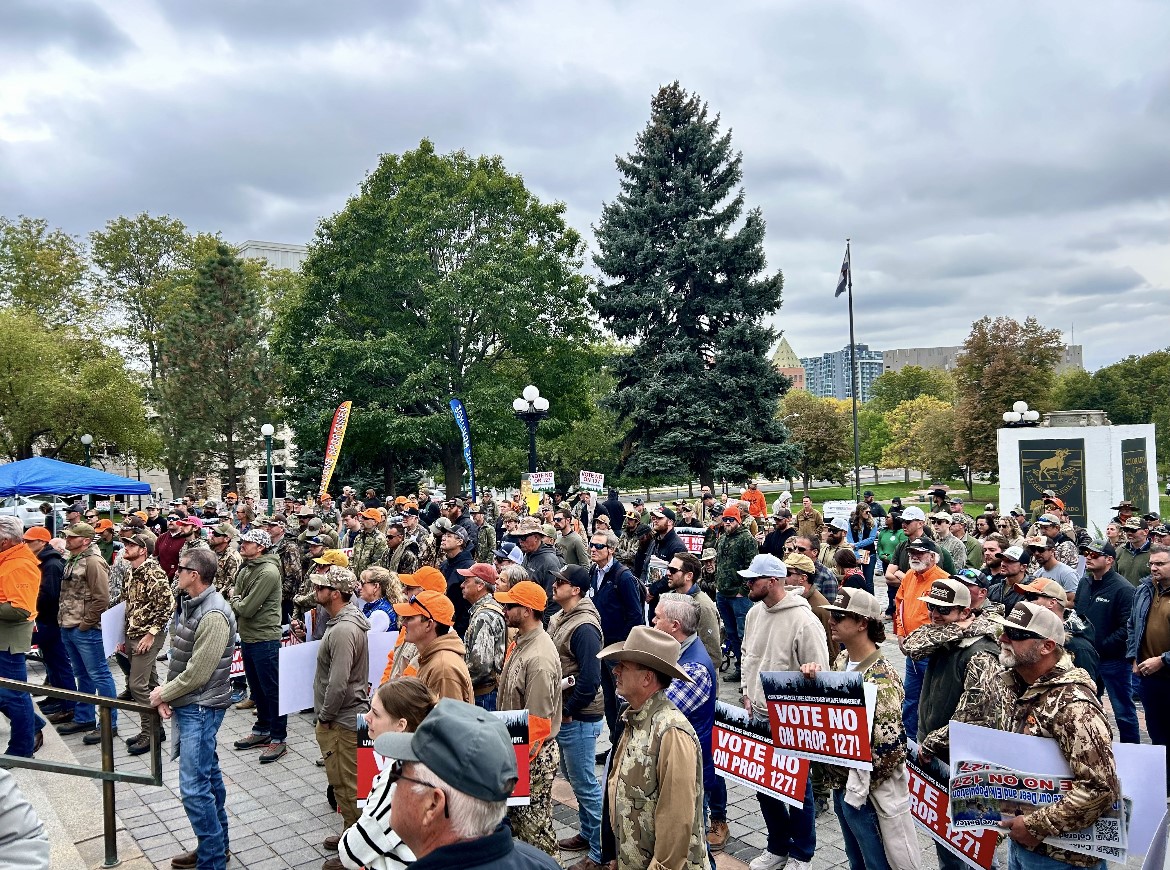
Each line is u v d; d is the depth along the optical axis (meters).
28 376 33.78
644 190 36.78
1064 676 3.78
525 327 34.62
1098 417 24.39
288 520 16.05
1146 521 14.02
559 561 9.48
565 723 5.47
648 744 3.44
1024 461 23.62
